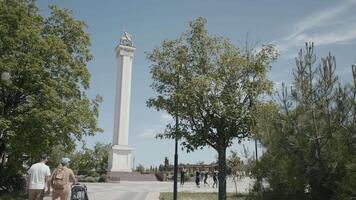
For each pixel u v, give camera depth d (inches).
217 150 695.7
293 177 432.1
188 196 1120.2
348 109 416.2
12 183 1023.0
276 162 464.8
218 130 685.3
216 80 663.1
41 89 904.3
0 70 846.5
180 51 714.2
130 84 2591.0
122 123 2522.1
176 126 701.3
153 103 717.9
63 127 928.3
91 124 1015.0
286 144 442.9
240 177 1032.8
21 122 876.6
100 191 1341.0
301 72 446.9
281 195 467.2
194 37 715.4
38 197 561.0
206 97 665.0
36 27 963.3
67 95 991.6
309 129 429.7
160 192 1320.1
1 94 916.0
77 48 1055.0
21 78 914.1
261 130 481.4
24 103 945.5
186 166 2829.7
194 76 691.4
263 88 684.1
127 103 2556.6
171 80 709.9
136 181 2298.2
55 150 1051.3
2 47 878.4
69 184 563.8
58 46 939.3
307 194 442.0
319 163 420.2
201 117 684.7
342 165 409.7
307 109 436.1
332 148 414.0
